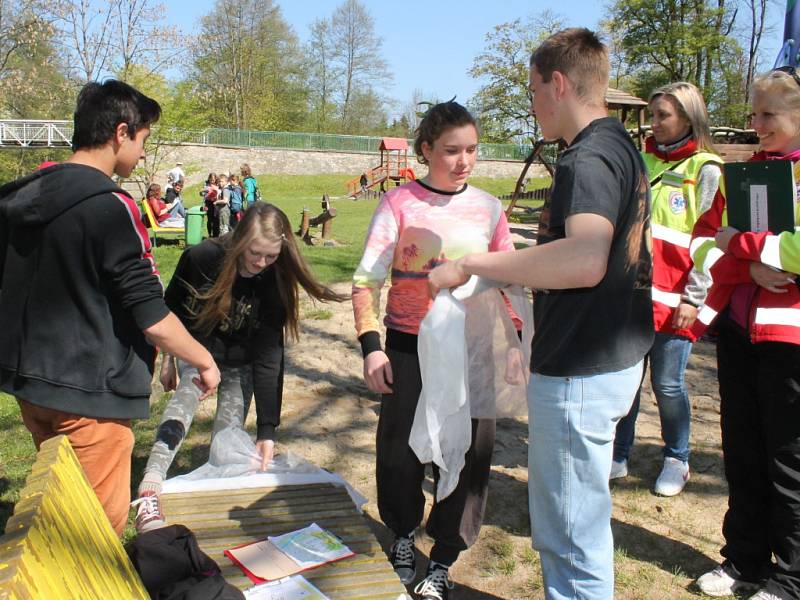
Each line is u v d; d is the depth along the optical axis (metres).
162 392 4.91
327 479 3.35
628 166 1.97
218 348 3.24
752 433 2.80
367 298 2.70
